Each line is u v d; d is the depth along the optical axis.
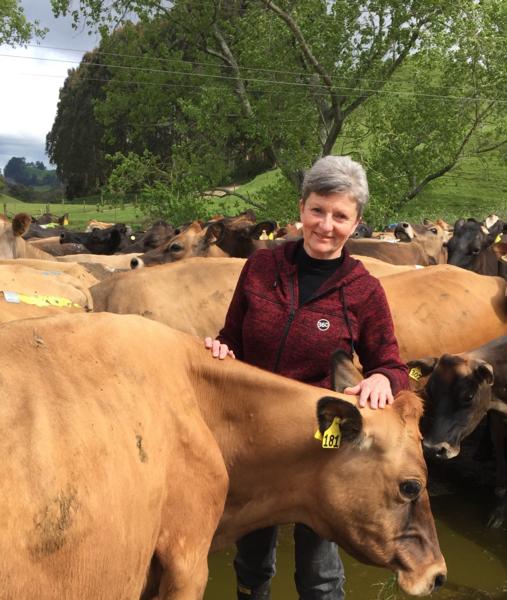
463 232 11.71
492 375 5.97
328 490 2.89
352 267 3.23
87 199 78.69
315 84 28.28
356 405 2.91
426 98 27.66
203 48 30.30
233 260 6.91
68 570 2.13
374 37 27.86
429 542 2.93
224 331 3.43
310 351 3.20
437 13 27.56
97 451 2.26
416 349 6.62
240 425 2.95
